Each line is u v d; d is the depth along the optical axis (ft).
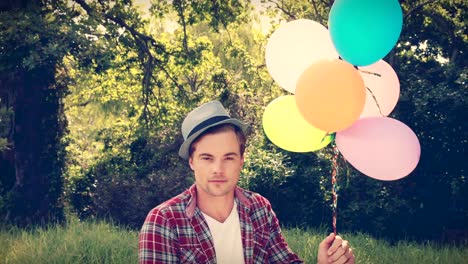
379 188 35.94
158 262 8.17
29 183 39.99
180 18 49.08
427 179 35.88
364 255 26.73
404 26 40.50
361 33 10.39
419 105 34.58
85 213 41.88
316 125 10.57
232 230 8.60
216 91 48.19
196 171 8.32
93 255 25.07
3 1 38.78
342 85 10.16
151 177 40.52
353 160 10.92
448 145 34.99
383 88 11.41
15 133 40.09
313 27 11.60
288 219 37.06
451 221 35.50
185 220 8.38
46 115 40.81
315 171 37.11
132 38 46.78
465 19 41.47
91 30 41.57
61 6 41.14
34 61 37.29
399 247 30.04
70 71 49.11
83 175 42.42
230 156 8.21
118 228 35.53
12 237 30.50
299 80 10.62
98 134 48.62
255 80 55.62
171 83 49.98
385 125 10.78
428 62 39.78
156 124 47.37
